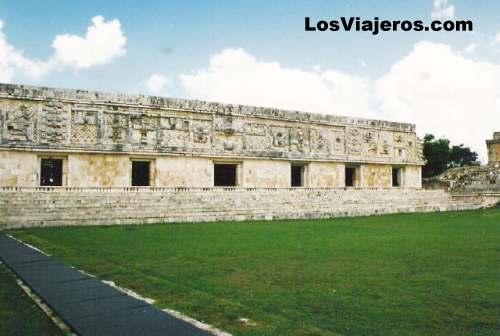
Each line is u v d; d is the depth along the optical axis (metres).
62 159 26.33
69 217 21.80
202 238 16.38
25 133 24.98
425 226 22.05
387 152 40.88
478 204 39.09
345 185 39.69
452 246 14.33
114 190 24.02
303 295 7.95
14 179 24.75
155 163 29.00
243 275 9.62
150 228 20.27
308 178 35.78
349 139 38.19
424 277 9.47
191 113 30.23
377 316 6.74
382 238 16.61
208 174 30.80
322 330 5.93
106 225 21.53
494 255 12.40
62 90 26.03
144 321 6.17
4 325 6.12
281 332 5.78
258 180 33.00
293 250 13.30
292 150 34.75
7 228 19.64
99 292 7.71
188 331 5.79
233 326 6.02
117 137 27.53
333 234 18.06
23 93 24.92
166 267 10.46
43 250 12.73
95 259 11.11
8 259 11.10
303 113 35.53
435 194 38.53
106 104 27.30
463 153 72.00
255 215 26.23
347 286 8.65
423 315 6.78
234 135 31.97
